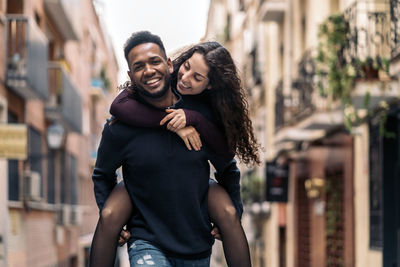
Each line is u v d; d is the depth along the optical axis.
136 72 3.28
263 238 23.08
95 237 3.44
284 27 19.56
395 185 10.91
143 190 3.41
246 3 25.72
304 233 17.84
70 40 20.47
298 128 14.97
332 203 14.60
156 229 3.39
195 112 3.39
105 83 32.12
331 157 14.34
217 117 3.50
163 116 3.35
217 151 3.46
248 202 23.14
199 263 3.49
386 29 11.22
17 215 13.50
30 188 13.94
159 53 3.30
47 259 17.25
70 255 21.89
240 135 3.51
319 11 15.61
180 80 3.44
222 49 3.46
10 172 13.09
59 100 17.16
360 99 11.02
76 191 23.02
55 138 17.47
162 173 3.37
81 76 26.31
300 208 18.30
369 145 11.62
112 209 3.43
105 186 3.51
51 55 18.67
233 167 3.59
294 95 16.45
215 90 3.47
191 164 3.39
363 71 10.96
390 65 10.05
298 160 17.95
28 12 14.77
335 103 12.12
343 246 13.69
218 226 3.52
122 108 3.34
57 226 18.67
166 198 3.39
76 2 20.28
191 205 3.40
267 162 18.72
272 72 20.91
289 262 19.25
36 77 13.55
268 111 21.00
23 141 11.09
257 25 23.08
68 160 20.94
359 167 12.31
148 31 3.33
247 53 25.19
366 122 11.85
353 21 11.70
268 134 21.11
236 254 3.48
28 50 12.80
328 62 11.86
